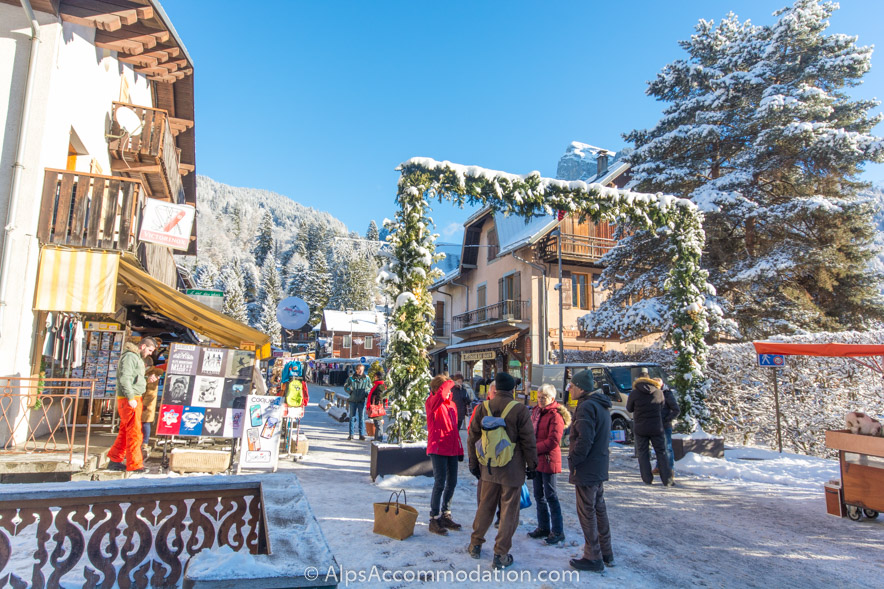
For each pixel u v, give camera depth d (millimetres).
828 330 17125
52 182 7617
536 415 5816
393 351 8719
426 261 8836
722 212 17406
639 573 4625
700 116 18281
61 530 3174
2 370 6891
